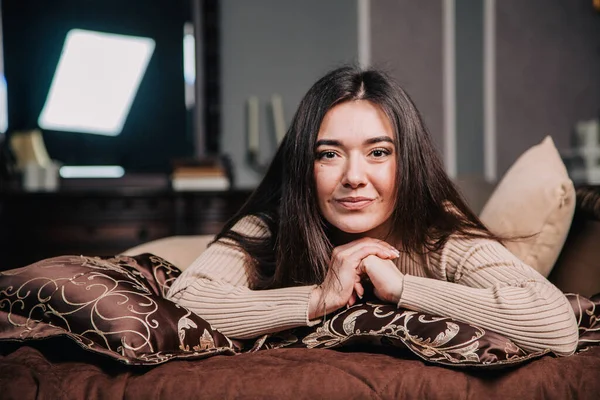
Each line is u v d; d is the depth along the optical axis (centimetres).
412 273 119
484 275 107
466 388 89
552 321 98
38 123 347
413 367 92
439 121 352
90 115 351
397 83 115
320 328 107
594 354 102
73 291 104
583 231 135
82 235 303
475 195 216
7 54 345
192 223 306
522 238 127
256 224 122
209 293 111
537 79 355
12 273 111
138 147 354
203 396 89
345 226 110
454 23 354
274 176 125
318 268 113
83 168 351
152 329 99
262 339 109
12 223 300
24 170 331
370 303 109
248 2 351
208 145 349
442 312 102
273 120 351
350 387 89
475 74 354
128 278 112
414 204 112
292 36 351
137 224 305
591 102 357
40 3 346
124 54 352
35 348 103
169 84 354
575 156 282
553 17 356
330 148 109
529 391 90
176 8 352
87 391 90
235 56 351
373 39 350
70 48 349
